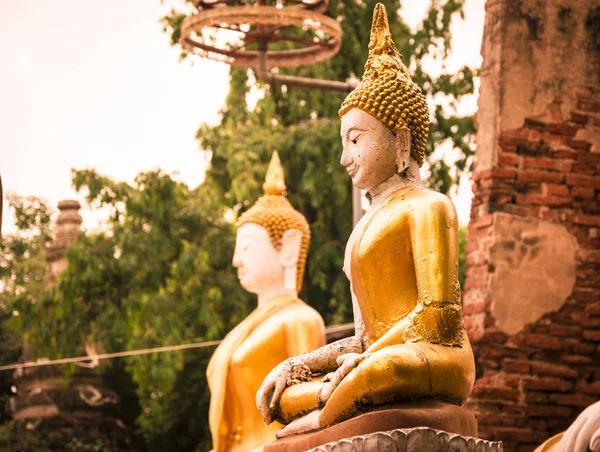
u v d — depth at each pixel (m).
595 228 9.28
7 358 18.77
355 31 16.31
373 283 5.27
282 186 8.99
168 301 15.59
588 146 9.37
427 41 15.57
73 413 16.33
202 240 16.28
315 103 16.25
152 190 16.17
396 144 5.49
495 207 9.18
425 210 5.21
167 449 16.66
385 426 4.80
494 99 9.31
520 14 9.39
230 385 8.52
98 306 16.17
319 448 4.87
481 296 9.07
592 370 9.11
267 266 8.73
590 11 9.54
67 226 17.56
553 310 9.12
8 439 15.60
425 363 4.87
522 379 8.98
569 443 5.97
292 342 8.44
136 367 15.51
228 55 10.91
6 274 20.61
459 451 4.77
